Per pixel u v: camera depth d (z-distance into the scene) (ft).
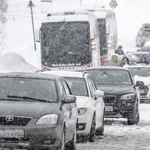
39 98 65.82
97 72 122.62
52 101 65.21
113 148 75.20
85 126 79.87
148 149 74.74
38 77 70.49
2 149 58.44
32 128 58.59
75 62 177.99
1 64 204.23
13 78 70.13
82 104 81.30
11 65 209.97
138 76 167.22
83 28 178.50
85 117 79.82
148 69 172.65
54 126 59.52
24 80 69.62
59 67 178.50
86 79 92.58
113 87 114.73
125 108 109.19
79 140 83.41
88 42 178.40
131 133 93.86
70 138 68.74
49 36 179.52
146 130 98.68
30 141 58.44
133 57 193.16
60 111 62.23
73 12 185.37
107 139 86.17
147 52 214.90
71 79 92.48
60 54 178.50
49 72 97.45
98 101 91.97
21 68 216.33
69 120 66.80
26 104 62.59
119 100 109.60
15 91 67.10
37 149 58.59
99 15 218.79
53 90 67.67
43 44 179.63
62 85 73.15
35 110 60.80
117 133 94.07
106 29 189.16
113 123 113.39
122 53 220.02
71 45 178.40
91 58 178.50
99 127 90.63
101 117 91.76
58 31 179.52
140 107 147.95
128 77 121.08
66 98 66.49
